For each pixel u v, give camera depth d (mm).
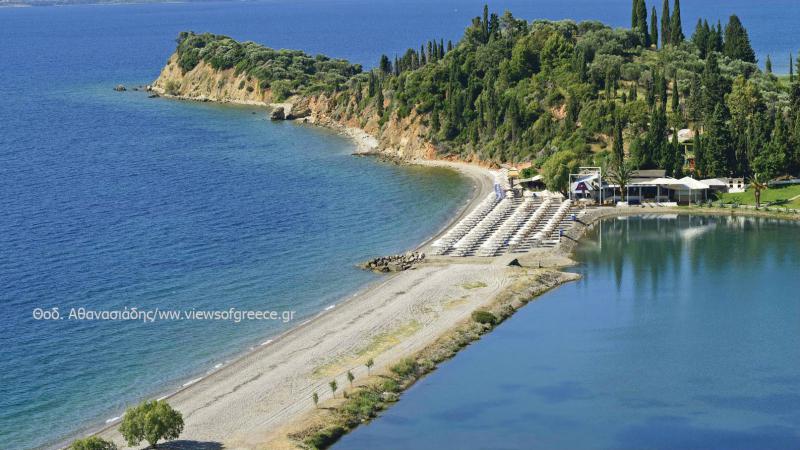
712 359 141875
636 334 151625
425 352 141000
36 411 122562
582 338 150250
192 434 114812
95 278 173875
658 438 118312
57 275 175125
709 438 118000
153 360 138500
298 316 156750
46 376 132875
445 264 184125
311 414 120188
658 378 135250
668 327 154625
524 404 127188
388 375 132625
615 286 174500
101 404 124500
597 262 189250
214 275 177125
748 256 190625
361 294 167125
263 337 147375
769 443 116312
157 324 152625
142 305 160375
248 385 129250
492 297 165000
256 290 169250
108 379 132000
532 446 116375
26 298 162750
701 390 131500
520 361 140875
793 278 177125
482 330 152125
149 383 130625
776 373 136750
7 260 183625
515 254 190750
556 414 124438
